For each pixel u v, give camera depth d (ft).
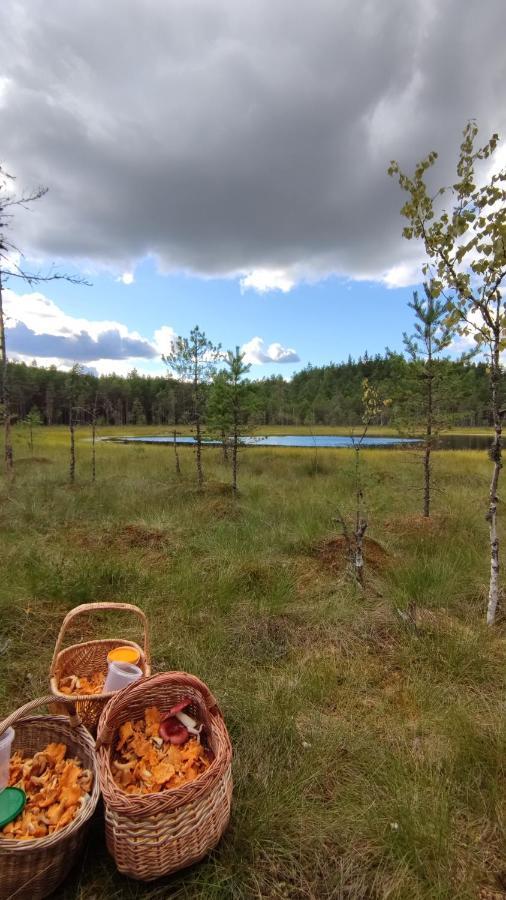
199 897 5.21
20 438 62.80
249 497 28.09
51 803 5.69
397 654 10.59
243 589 13.88
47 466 43.06
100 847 5.82
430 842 5.83
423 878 5.51
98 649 8.56
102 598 13.43
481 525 21.57
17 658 10.21
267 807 6.31
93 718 7.07
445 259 11.96
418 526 21.27
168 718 6.54
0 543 17.33
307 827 6.10
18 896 4.99
